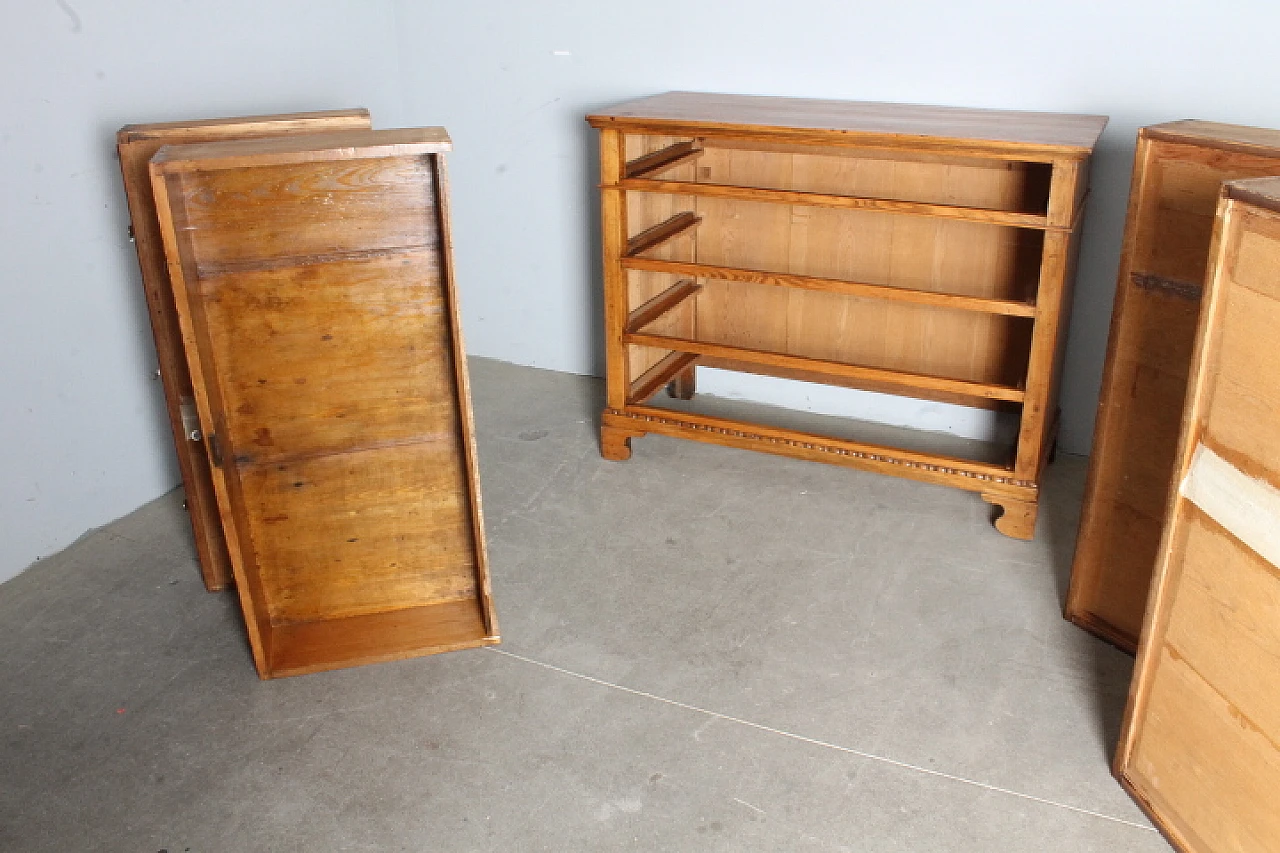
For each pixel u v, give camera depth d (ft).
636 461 11.03
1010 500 9.41
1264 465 5.21
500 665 7.84
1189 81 9.39
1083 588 8.11
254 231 6.97
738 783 6.68
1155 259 7.00
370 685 7.64
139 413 10.03
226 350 7.22
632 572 8.99
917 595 8.65
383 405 7.69
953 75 10.23
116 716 7.34
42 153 8.71
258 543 7.89
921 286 10.85
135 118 9.54
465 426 7.59
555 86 12.13
